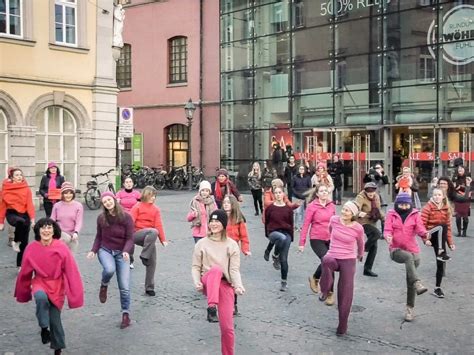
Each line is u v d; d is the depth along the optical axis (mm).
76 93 22734
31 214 11523
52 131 22250
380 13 25141
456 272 11305
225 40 31781
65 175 22703
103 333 7680
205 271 6496
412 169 24281
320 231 9516
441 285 10234
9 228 14055
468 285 10242
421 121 23969
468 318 8273
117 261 8141
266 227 10211
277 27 29203
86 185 23094
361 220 10836
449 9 23078
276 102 29375
